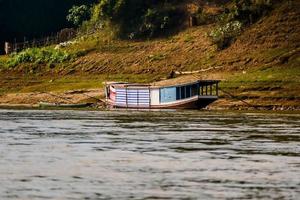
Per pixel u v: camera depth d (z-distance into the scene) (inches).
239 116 7111.2
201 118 6747.1
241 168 3181.6
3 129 5187.0
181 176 2965.1
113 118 6697.8
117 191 2650.1
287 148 3939.5
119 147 3966.5
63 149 3853.3
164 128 5349.4
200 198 2536.9
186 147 3981.3
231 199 2524.6
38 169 3122.5
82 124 5772.6
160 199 2517.2
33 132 4931.1
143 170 3112.7
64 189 2682.1
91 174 2999.5
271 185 2780.5
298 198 2541.8
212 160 3430.1
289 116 7126.0
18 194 2581.2
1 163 3289.9
